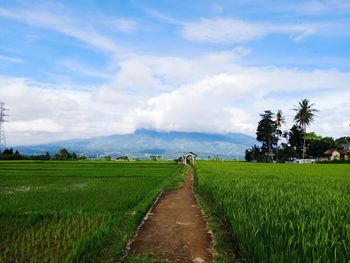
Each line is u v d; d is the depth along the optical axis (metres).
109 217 11.32
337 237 6.05
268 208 8.84
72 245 8.39
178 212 13.54
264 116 93.38
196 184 25.95
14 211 12.60
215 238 9.31
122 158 105.62
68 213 12.14
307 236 6.09
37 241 8.79
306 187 15.62
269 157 99.25
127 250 8.35
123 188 21.22
